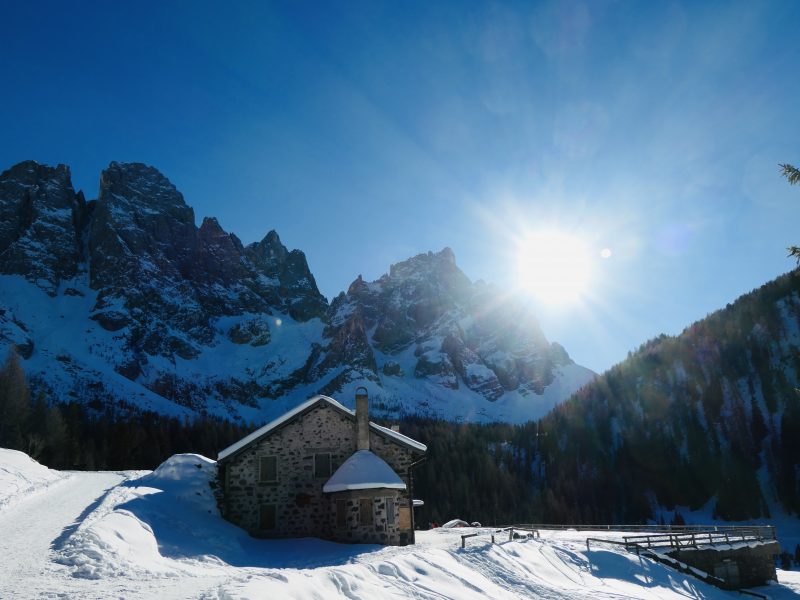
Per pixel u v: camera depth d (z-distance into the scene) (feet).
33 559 57.98
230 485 110.52
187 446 434.30
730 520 409.49
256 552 93.86
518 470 518.78
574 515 428.56
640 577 97.45
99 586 48.47
